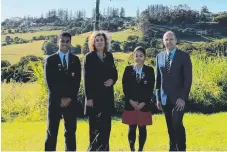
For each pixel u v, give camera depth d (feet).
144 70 22.12
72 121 20.16
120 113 37.35
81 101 34.88
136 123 21.93
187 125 33.78
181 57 21.40
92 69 20.93
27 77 40.42
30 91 38.63
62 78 19.92
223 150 26.16
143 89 21.97
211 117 37.11
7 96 38.22
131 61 39.93
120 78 37.91
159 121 34.40
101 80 20.92
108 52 21.53
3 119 36.52
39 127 33.81
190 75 21.29
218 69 41.68
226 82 41.06
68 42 20.21
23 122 36.47
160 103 21.93
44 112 37.81
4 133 30.42
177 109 21.25
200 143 28.02
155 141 28.19
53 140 20.01
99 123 20.97
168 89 21.43
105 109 20.97
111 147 26.20
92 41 21.27
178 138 21.47
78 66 20.30
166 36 21.62
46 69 19.93
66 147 20.17
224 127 32.58
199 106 40.47
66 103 19.95
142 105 21.93
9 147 26.61
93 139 21.03
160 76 21.93
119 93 37.32
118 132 31.07
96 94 20.90
